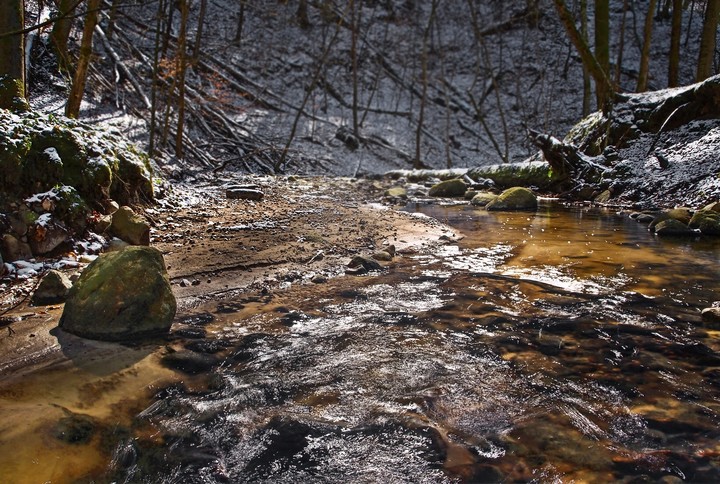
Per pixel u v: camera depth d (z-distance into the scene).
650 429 2.71
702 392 3.08
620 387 3.13
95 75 15.88
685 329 4.01
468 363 3.45
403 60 29.34
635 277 5.37
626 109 12.50
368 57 27.92
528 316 4.27
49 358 3.37
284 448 2.58
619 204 10.52
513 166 13.51
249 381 3.19
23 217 5.21
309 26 28.48
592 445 2.58
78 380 3.11
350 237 6.96
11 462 2.36
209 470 2.41
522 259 6.12
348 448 2.57
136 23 20.83
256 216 8.10
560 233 7.72
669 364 3.43
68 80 13.30
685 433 2.67
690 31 29.59
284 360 3.48
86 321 3.67
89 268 3.96
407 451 2.55
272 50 25.94
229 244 6.23
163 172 12.14
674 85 15.67
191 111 17.42
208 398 3.01
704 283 5.16
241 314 4.26
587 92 21.33
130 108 15.64
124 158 7.34
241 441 2.62
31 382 3.06
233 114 20.39
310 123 22.17
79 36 17.03
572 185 12.11
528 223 8.62
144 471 2.40
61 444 2.53
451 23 32.91
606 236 7.50
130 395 3.00
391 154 22.11
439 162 23.20
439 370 3.36
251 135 18.84
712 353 3.59
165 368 3.32
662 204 9.77
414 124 25.25
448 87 27.97
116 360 3.39
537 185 12.81
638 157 11.51
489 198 10.96
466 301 4.63
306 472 2.41
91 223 5.84
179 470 2.41
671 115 11.34
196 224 7.27
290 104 22.44
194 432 2.69
